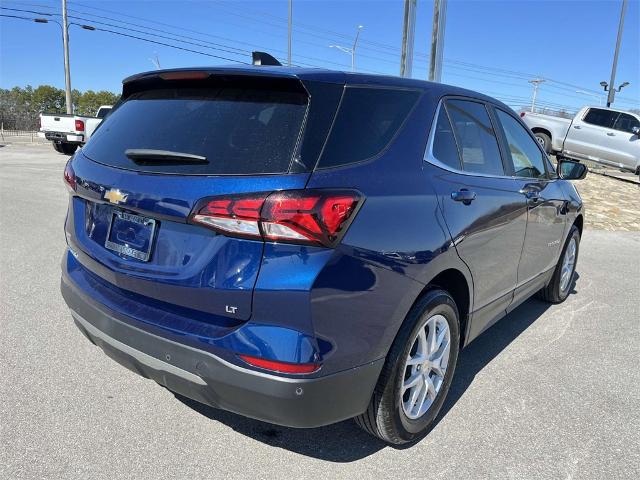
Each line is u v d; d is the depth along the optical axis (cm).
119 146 269
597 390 351
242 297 213
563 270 520
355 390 235
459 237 284
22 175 1374
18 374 343
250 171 218
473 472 264
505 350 413
